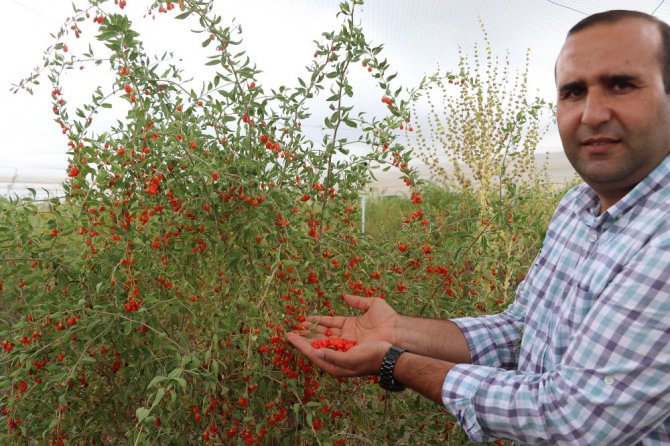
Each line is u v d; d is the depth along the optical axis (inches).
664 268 43.1
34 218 96.8
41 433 84.7
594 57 47.4
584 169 49.9
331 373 64.5
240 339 80.7
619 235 48.9
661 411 43.3
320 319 76.3
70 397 83.9
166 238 86.8
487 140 208.5
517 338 68.8
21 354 79.7
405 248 102.7
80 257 89.5
